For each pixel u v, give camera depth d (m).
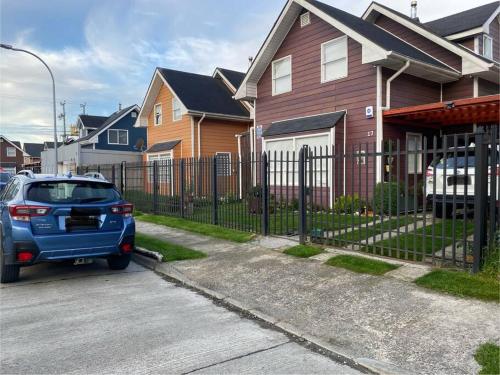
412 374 3.36
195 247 8.44
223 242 8.77
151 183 14.03
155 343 4.07
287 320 4.64
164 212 13.22
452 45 13.93
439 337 3.90
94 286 6.18
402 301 4.79
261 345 4.04
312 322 4.55
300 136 13.87
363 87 12.71
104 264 7.71
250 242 8.49
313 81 14.34
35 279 6.59
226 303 5.37
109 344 4.04
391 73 12.62
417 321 4.27
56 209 6.05
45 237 5.94
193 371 3.49
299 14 14.74
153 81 22.97
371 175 12.32
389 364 3.54
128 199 15.57
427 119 12.99
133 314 4.92
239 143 19.97
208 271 6.75
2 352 3.88
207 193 11.02
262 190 8.95
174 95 20.94
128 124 38.59
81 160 23.50
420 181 13.05
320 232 7.75
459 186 7.96
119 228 6.59
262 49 15.55
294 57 15.03
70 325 4.55
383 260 6.32
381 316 4.50
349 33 12.61
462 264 5.62
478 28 15.19
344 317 4.60
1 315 4.89
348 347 3.91
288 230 9.12
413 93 13.27
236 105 22.02
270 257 7.22
